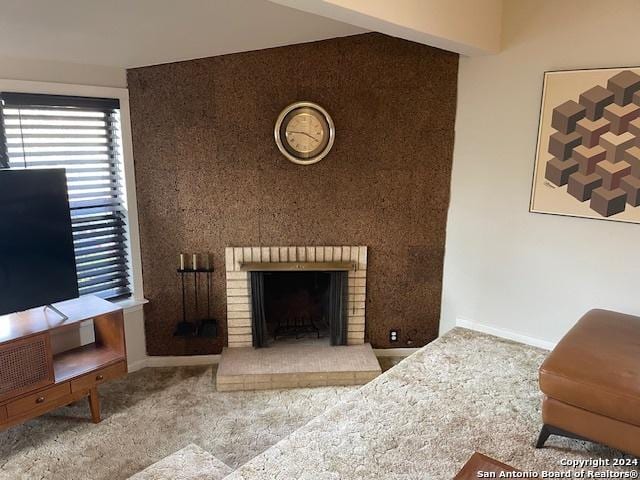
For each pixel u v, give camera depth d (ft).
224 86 11.53
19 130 9.92
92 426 9.98
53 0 6.94
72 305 10.28
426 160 12.17
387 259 12.76
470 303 12.48
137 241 12.07
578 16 9.84
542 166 10.72
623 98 9.55
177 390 11.48
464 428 7.98
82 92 10.60
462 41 9.50
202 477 8.33
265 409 10.71
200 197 12.05
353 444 7.59
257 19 9.00
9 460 8.90
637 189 9.65
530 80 10.63
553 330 11.26
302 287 13.03
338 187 12.29
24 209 9.17
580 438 7.16
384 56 11.63
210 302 12.64
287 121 11.72
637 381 6.73
